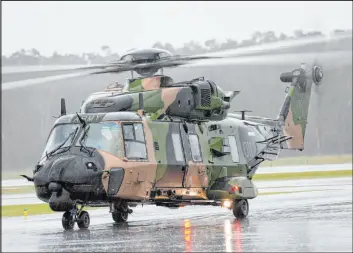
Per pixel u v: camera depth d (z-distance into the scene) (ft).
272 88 475.31
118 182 173.88
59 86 437.17
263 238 150.20
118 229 177.37
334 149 595.88
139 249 138.21
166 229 174.40
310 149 599.57
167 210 238.07
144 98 189.06
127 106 186.60
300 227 168.96
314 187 339.57
